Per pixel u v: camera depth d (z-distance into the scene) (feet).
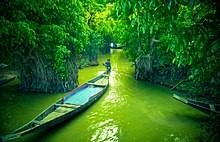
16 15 41.09
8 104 45.68
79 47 55.26
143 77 66.03
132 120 38.73
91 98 44.68
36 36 46.26
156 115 40.68
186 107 44.21
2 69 69.56
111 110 43.21
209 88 46.57
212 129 25.94
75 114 39.19
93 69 84.89
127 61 105.19
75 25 53.72
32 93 52.65
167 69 61.26
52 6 45.19
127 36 65.36
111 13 50.60
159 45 57.21
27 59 50.08
